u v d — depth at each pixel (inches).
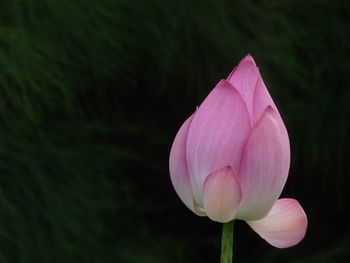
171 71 148.4
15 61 129.3
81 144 143.1
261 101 38.7
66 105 136.9
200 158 38.5
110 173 144.4
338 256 146.2
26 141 138.0
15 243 133.7
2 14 134.6
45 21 135.9
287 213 39.6
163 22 144.0
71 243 137.5
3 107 134.4
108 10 137.6
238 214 38.5
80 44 138.7
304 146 149.2
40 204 136.6
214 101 38.6
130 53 142.9
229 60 147.1
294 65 146.0
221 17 145.9
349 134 149.1
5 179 135.8
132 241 145.7
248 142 38.0
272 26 148.3
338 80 150.5
